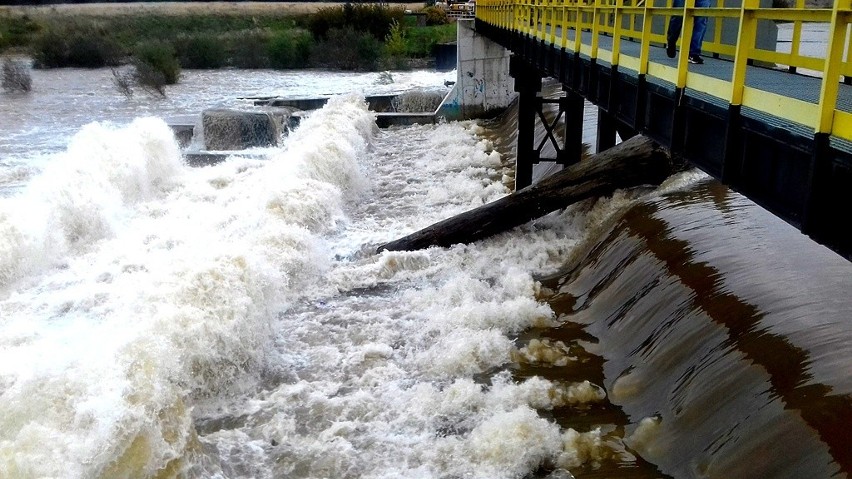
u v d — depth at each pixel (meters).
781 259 7.70
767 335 6.44
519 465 6.50
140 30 58.81
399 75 47.19
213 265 9.05
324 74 48.25
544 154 19.16
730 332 6.82
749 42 5.00
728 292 7.37
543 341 8.79
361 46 51.41
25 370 7.18
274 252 11.24
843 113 3.94
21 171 20.53
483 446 6.68
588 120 20.06
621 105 8.54
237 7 76.88
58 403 6.38
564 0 12.56
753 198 5.03
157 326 7.78
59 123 29.47
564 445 6.68
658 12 7.02
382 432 7.20
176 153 19.89
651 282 8.59
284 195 14.25
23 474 5.70
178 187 18.20
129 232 14.36
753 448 5.60
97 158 16.17
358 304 10.51
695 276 7.98
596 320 9.13
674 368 7.18
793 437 5.37
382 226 14.75
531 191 12.10
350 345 9.14
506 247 12.10
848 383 5.48
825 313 6.47
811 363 5.87
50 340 9.20
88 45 50.06
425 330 9.38
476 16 29.59
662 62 7.95
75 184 14.29
